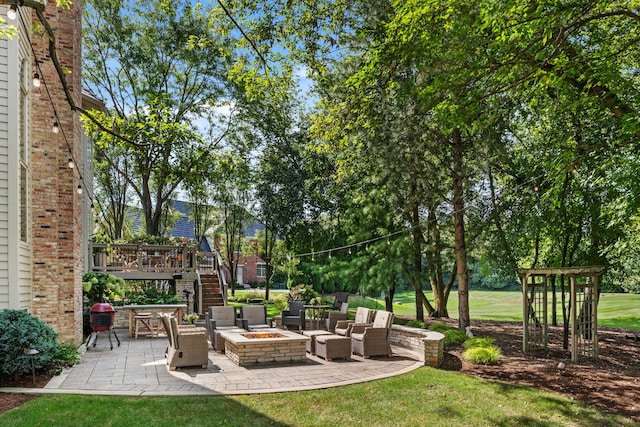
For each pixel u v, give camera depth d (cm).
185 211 4469
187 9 2473
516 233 1411
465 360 1096
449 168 1454
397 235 1755
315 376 913
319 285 2752
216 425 620
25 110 984
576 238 1438
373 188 1798
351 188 2039
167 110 983
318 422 654
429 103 990
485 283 4291
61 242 1106
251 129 2728
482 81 955
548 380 911
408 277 1788
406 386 845
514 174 1438
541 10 768
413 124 1335
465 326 1475
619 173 991
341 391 802
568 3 774
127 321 1678
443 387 843
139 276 1933
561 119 1188
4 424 583
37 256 1063
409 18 923
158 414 648
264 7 1102
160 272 1966
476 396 791
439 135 1403
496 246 1442
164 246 1983
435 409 724
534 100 1165
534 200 1347
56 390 750
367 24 1214
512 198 1420
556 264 1622
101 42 2519
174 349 952
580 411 723
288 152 2772
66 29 1139
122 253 2003
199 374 912
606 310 2634
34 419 603
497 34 840
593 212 1309
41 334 826
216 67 2509
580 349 1280
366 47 1352
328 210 2456
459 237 1510
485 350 1084
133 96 2620
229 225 3459
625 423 675
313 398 757
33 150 1073
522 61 863
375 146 1416
